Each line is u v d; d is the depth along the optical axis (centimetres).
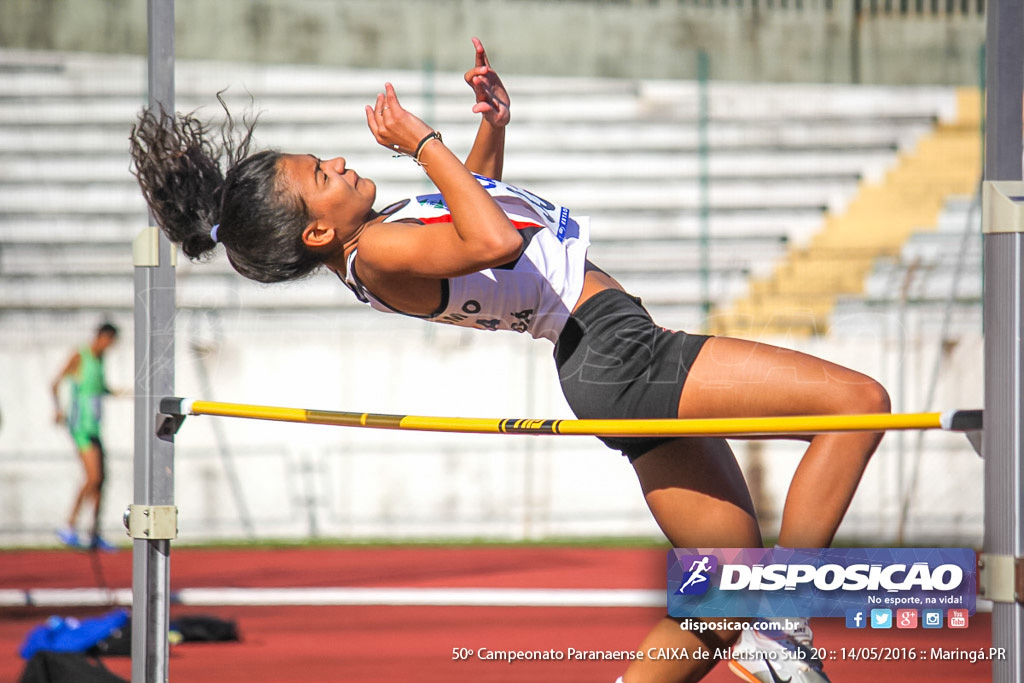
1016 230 602
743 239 2620
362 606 1800
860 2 2205
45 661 1035
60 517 2491
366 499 2483
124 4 2767
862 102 2631
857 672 1176
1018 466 599
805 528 674
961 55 2078
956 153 2639
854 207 2609
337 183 680
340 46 2750
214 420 2475
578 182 2689
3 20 2733
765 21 2497
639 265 1719
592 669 1298
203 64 2719
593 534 2462
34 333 2503
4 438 2486
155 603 818
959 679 1141
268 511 2477
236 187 683
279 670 1284
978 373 1919
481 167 804
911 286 1938
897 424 602
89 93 2750
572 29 2708
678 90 2680
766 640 695
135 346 817
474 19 2748
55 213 2677
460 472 2480
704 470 714
